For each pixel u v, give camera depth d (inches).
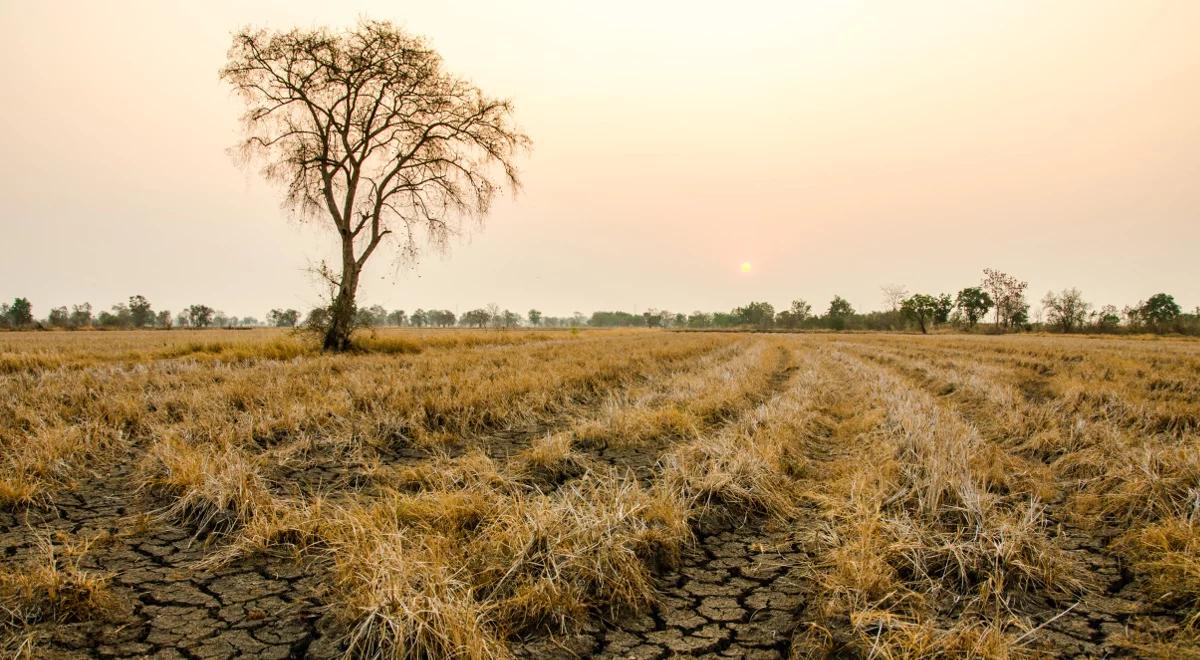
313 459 241.8
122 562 144.5
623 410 338.6
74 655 106.3
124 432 268.1
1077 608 129.7
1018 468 237.8
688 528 169.5
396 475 219.6
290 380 416.5
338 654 108.7
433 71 810.8
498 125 867.4
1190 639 114.3
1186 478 187.3
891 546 147.3
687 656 111.7
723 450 230.8
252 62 737.0
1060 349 1006.4
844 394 475.5
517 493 179.8
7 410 289.4
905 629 113.6
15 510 175.6
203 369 506.9
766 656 111.8
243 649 109.7
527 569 135.9
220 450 233.8
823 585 135.6
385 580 119.7
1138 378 506.3
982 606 128.6
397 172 832.9
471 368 542.6
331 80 757.9
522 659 109.9
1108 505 189.6
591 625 122.7
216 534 162.7
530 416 343.6
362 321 824.3
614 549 140.8
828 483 216.2
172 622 118.3
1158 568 141.9
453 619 109.3
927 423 295.0
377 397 352.2
